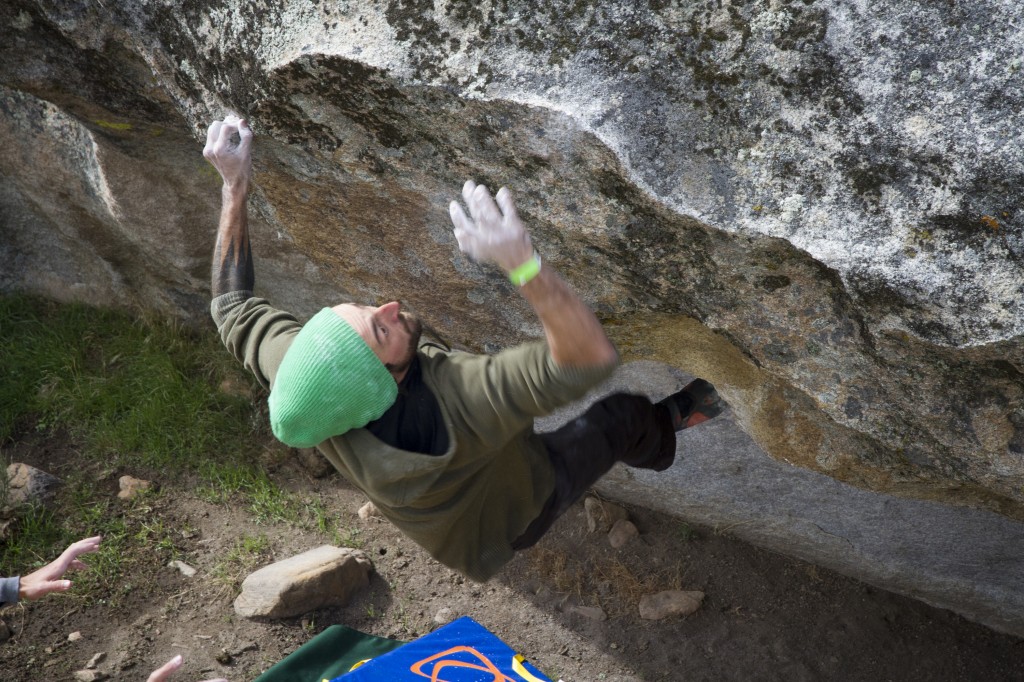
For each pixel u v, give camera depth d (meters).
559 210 2.37
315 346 1.72
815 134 1.94
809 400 2.79
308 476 4.95
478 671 3.58
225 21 2.46
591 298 2.67
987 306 1.87
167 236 4.61
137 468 4.84
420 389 1.85
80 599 4.12
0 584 2.89
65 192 4.81
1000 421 2.24
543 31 2.09
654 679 4.04
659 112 2.05
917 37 1.79
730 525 4.61
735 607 4.37
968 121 1.78
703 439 4.30
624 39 2.03
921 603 4.37
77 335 5.52
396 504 1.88
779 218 2.03
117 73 2.96
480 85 2.16
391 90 2.27
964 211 1.84
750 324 2.43
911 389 2.31
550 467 2.29
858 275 1.98
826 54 1.88
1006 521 3.82
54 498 4.60
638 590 4.41
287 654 3.99
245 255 2.22
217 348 5.41
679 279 2.41
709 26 1.95
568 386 1.70
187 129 3.15
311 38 2.32
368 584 4.41
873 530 4.18
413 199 2.66
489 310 2.98
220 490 4.78
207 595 4.23
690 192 2.09
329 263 3.17
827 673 4.06
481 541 2.21
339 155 2.56
